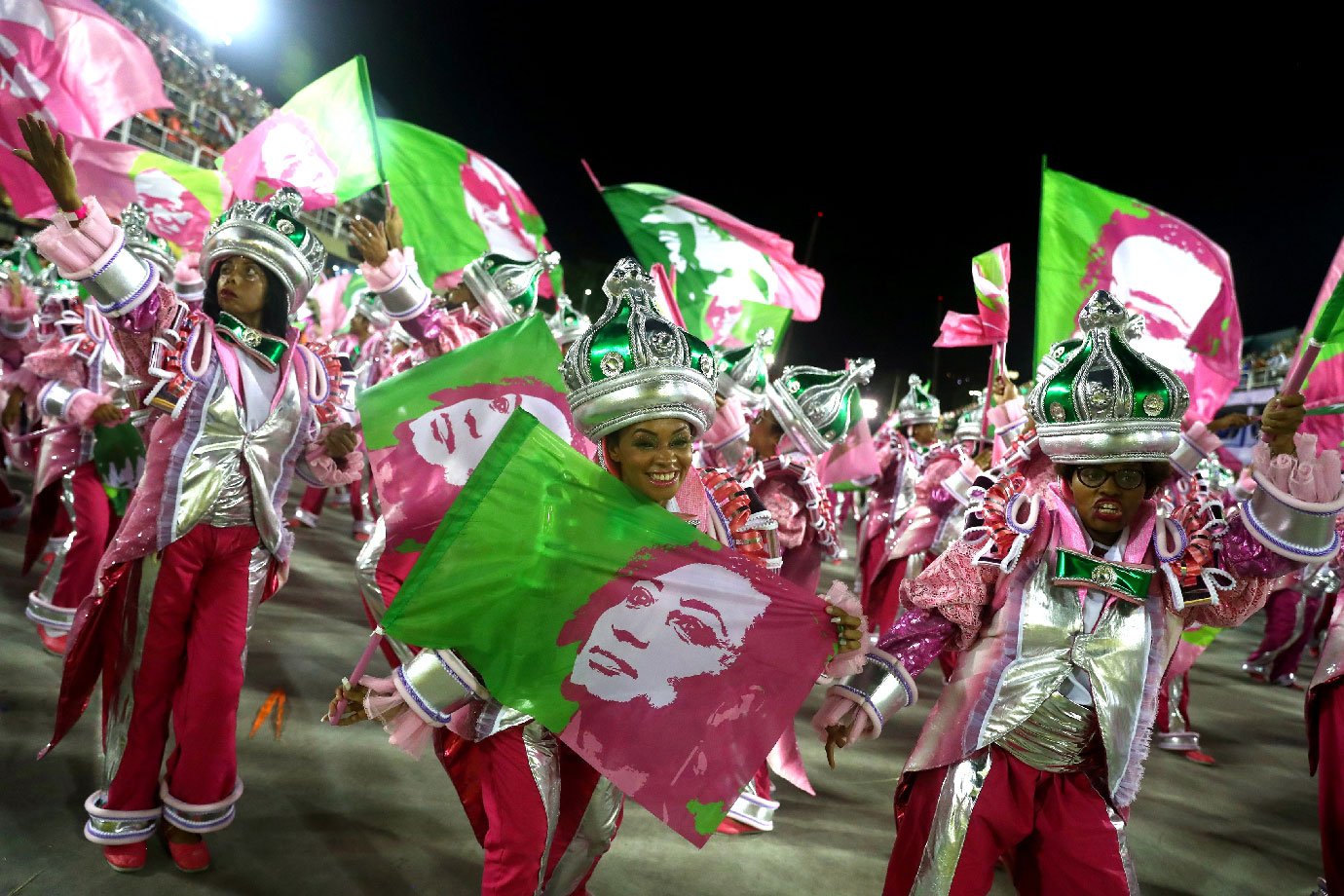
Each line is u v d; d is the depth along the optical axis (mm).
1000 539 2232
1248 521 2225
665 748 2020
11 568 5820
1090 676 2193
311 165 4316
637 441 2037
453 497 2617
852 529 17641
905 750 4969
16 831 2895
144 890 2693
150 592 2789
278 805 3289
